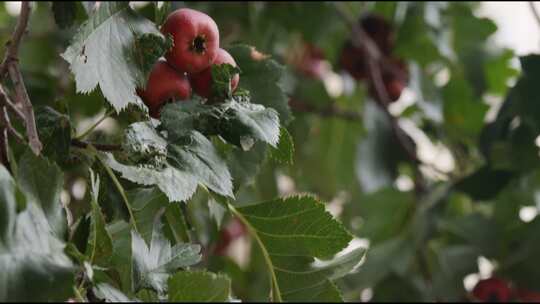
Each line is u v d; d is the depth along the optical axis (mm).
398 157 1171
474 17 1145
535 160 1041
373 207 1135
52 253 739
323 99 1250
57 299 729
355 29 1122
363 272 1077
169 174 778
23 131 827
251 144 792
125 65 802
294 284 860
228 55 821
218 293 752
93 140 818
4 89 807
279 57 1199
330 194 1289
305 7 1112
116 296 749
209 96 809
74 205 1022
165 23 814
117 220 808
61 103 830
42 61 1148
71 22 965
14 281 727
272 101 866
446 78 1238
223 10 1092
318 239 852
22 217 738
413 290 1076
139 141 782
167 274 785
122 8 813
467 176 1067
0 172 739
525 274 1047
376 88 1133
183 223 841
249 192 1125
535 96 1005
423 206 1083
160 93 808
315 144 1275
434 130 1189
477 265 1075
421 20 1131
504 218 1085
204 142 792
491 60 1171
